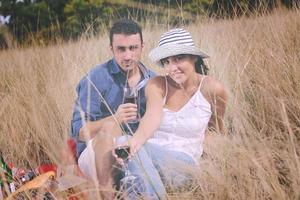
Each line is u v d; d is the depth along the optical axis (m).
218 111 2.69
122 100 3.00
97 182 2.15
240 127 2.39
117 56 3.06
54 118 2.84
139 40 3.10
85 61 3.35
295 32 2.99
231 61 2.93
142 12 3.47
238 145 2.21
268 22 3.14
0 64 3.51
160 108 2.79
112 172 2.43
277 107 2.46
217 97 2.74
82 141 2.80
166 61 2.90
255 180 2.01
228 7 3.32
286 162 2.02
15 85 3.24
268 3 3.25
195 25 3.31
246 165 2.02
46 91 3.10
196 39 3.16
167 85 2.86
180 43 2.93
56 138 2.63
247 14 3.27
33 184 2.21
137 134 2.64
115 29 3.09
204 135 2.69
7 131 2.83
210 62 2.98
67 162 2.42
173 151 2.53
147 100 2.85
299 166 1.92
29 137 2.71
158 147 2.54
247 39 3.08
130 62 3.03
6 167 2.54
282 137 2.21
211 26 3.25
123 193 2.21
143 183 2.27
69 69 3.30
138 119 2.90
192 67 2.88
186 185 2.29
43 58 3.45
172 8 3.41
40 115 2.73
